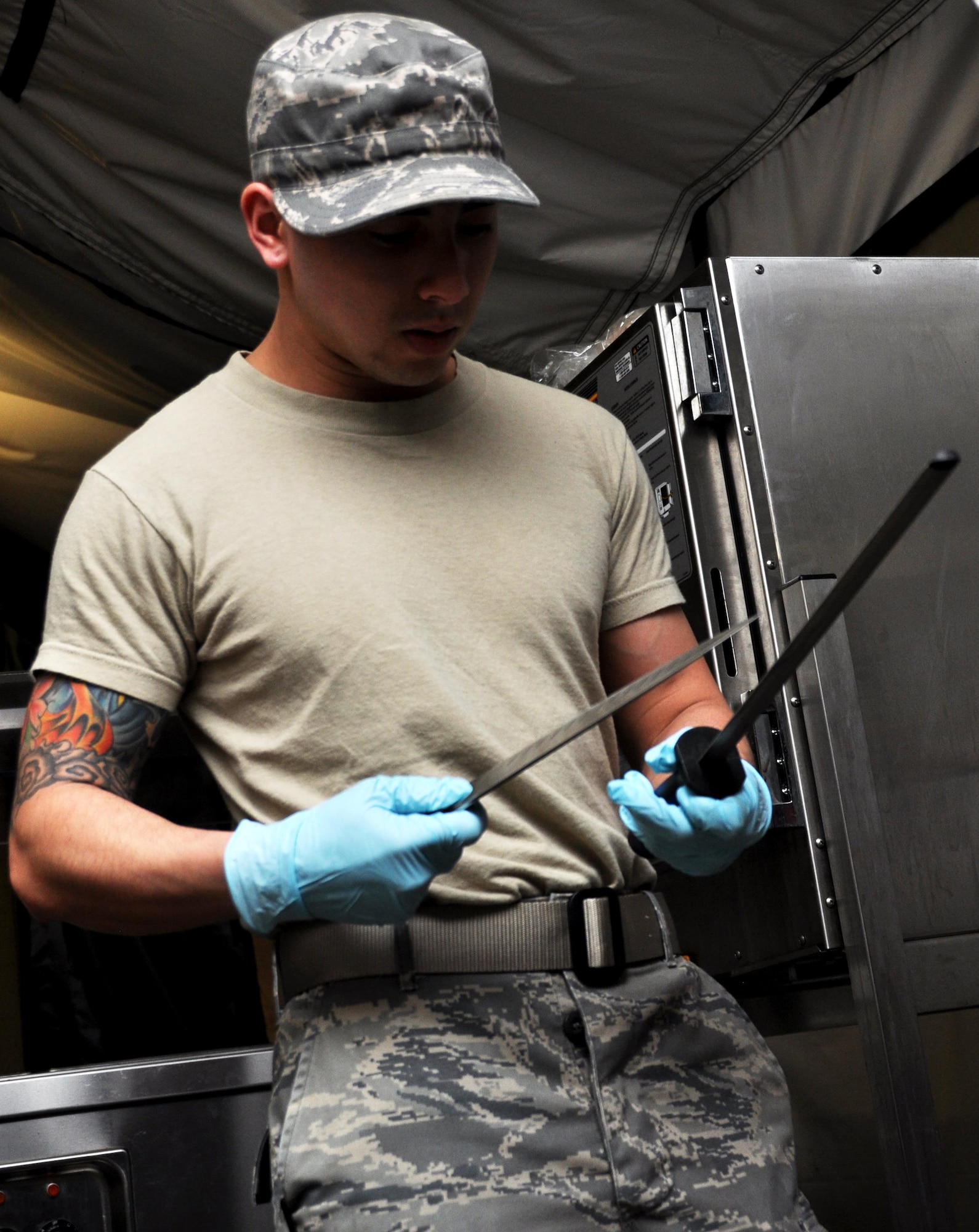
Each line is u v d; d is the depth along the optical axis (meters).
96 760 1.03
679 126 2.33
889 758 1.60
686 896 1.91
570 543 1.14
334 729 1.02
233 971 2.18
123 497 1.06
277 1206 0.98
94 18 2.16
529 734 1.05
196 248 2.60
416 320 1.04
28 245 2.62
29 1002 2.12
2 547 3.09
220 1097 1.56
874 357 1.73
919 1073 1.45
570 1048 1.00
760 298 1.72
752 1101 1.07
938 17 2.06
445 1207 0.91
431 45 1.07
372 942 1.00
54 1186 1.50
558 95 2.27
